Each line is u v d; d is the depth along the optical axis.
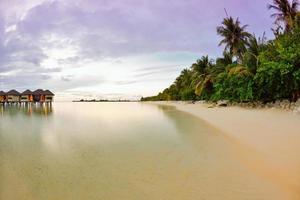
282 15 30.94
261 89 25.09
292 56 18.11
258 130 11.55
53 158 8.79
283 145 8.30
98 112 40.25
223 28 40.22
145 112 35.91
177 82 80.00
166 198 5.10
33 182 6.37
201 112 27.33
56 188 5.94
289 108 19.23
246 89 26.81
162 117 25.16
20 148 10.84
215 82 38.91
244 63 28.80
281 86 22.03
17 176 6.86
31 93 79.06
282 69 18.91
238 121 15.70
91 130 16.31
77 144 11.34
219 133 12.02
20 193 5.73
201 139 10.86
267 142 8.92
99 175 6.69
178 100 80.19
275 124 12.86
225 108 30.28
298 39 19.45
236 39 39.50
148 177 6.33
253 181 5.64
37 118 29.92
